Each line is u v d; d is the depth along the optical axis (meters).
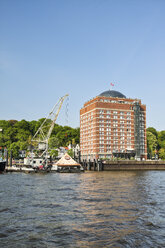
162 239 17.75
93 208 27.61
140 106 152.38
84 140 154.75
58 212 25.88
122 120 145.75
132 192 40.00
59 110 112.69
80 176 82.19
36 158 114.06
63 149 168.88
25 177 78.81
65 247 16.36
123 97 153.75
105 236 18.41
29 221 22.48
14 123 199.75
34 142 139.25
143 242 17.19
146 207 27.98
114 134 142.38
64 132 183.50
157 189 44.44
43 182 60.19
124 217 23.66
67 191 42.25
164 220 22.62
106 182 58.31
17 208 27.95
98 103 141.75
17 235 18.70
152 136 182.50
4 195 37.66
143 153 148.12
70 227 20.61
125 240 17.55
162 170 122.94
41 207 28.44
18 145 147.25
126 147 143.88
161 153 171.75
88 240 17.61
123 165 121.00
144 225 21.08
